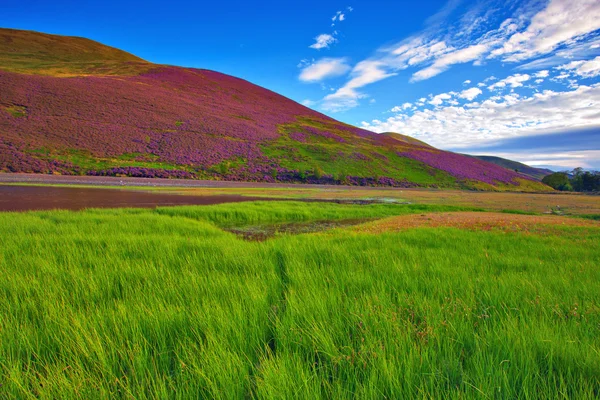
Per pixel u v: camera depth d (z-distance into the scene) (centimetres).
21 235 816
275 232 1402
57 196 2291
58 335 276
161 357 244
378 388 205
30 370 230
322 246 771
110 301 370
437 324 291
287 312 321
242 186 4366
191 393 203
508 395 199
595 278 502
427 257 655
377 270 537
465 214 2019
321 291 400
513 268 582
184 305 345
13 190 2491
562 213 2266
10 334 273
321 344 263
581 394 199
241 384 209
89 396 202
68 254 601
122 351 247
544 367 233
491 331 283
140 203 2158
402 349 245
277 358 234
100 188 3064
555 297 386
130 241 774
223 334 276
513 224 1407
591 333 281
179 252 687
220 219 1709
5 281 422
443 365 227
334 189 4697
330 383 219
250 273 517
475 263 612
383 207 2411
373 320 304
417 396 193
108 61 10588
